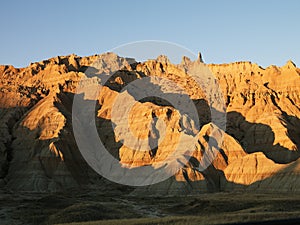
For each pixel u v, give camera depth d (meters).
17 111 160.62
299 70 175.12
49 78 180.38
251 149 144.25
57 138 141.12
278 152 137.50
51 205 89.56
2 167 136.62
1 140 145.25
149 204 94.12
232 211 81.12
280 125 145.62
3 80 186.12
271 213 64.88
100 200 100.44
